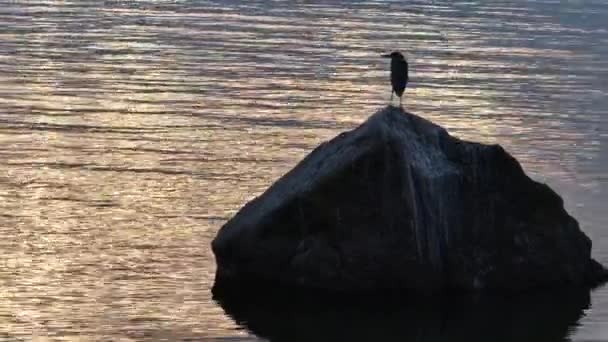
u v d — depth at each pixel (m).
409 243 20.02
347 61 46.69
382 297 20.02
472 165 20.58
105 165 28.12
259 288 20.31
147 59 44.91
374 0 70.44
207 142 31.27
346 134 20.77
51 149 29.50
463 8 68.44
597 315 19.80
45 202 24.70
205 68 43.47
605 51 53.06
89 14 57.75
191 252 22.05
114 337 18.08
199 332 18.47
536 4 72.81
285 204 20.11
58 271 20.73
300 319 19.23
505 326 19.27
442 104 38.44
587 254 21.19
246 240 20.19
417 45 52.22
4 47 45.88
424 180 20.12
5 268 20.70
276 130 33.31
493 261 20.48
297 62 45.84
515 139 33.38
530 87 42.47
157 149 30.14
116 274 20.77
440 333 18.89
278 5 65.69
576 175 29.05
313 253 19.97
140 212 24.36
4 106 34.69
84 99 36.47
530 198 20.81
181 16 58.78
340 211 19.97
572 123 36.03
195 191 26.22
